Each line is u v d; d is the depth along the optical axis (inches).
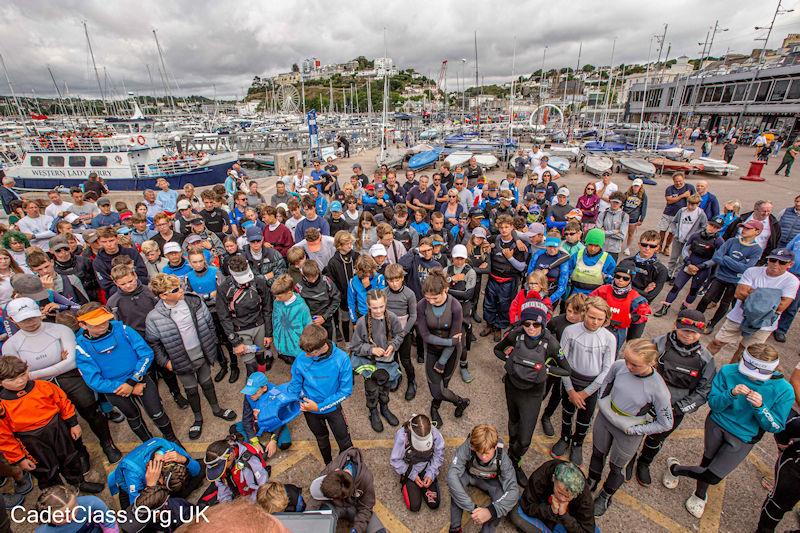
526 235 224.2
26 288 156.1
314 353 127.5
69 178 660.7
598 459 132.1
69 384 142.2
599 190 356.8
